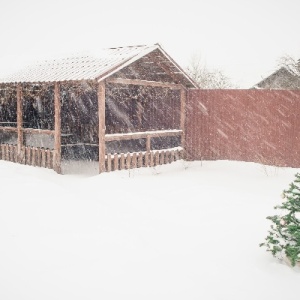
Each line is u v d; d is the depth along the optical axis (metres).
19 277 4.39
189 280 4.55
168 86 13.67
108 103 15.35
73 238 5.68
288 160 12.95
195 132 14.64
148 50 11.93
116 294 4.13
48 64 13.77
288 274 4.80
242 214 7.41
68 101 15.30
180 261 5.10
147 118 15.16
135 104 15.23
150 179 11.02
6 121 16.22
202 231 6.37
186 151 14.80
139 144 15.22
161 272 4.72
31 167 11.61
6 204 7.11
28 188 8.30
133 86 14.95
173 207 7.93
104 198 8.66
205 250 5.53
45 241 5.51
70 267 4.71
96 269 4.70
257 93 13.40
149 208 7.82
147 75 13.14
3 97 15.70
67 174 11.93
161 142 15.36
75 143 15.12
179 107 14.73
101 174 11.02
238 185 10.33
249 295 4.28
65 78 11.01
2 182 8.70
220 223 6.81
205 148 14.51
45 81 11.45
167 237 6.03
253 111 13.50
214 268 4.93
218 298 4.18
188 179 11.14
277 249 5.06
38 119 15.55
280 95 12.95
